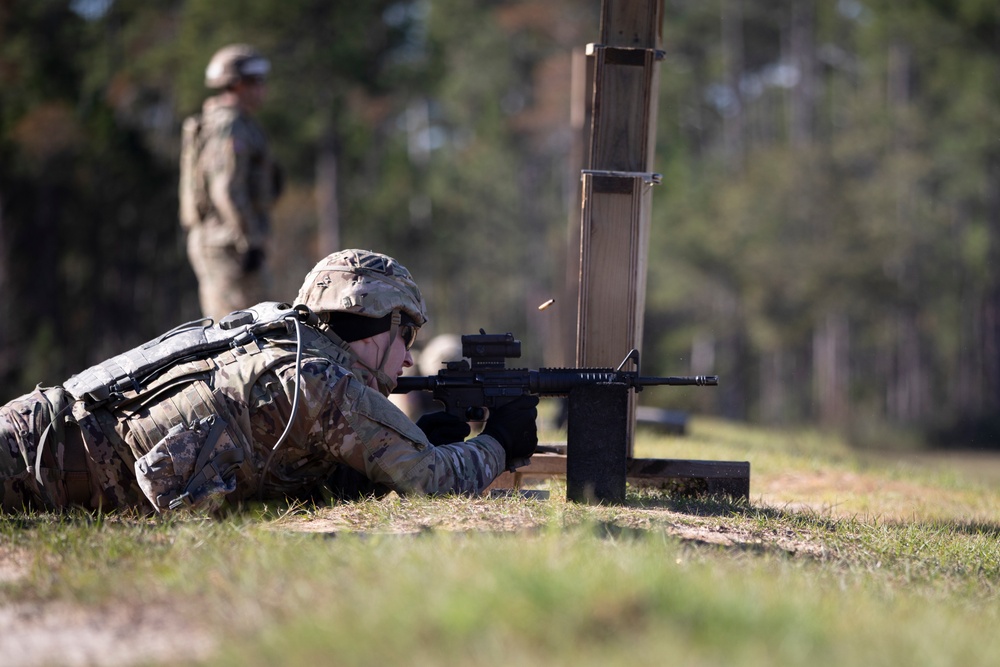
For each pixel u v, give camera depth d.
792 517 19.89
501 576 10.73
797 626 10.48
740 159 183.88
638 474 22.50
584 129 26.50
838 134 177.62
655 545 13.45
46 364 134.50
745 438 56.03
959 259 167.88
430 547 13.40
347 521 16.61
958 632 11.80
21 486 17.48
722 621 10.37
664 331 176.25
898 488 30.36
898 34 150.75
